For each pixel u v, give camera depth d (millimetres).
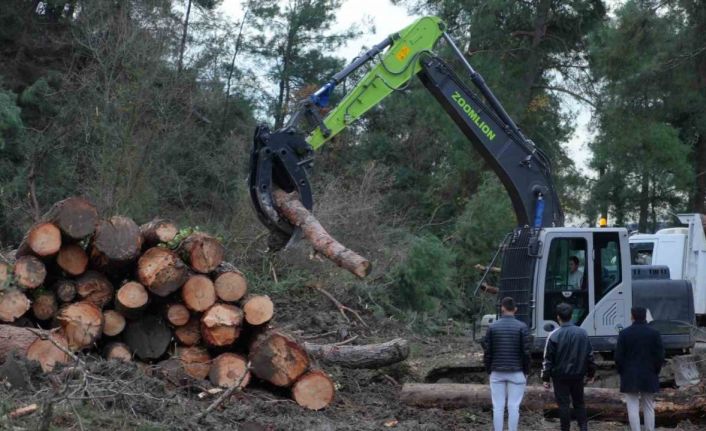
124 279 9797
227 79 32844
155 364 9750
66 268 9367
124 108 19750
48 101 23703
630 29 24625
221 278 9734
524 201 12508
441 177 28281
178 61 22156
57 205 9344
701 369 11547
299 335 14281
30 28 26516
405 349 11469
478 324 15141
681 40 24594
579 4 27219
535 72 28500
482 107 12477
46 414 6914
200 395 9203
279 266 17047
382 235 19062
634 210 40000
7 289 8992
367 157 29266
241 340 10039
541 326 11508
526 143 12578
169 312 9633
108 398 7984
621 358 10094
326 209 18781
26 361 8531
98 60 20828
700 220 19953
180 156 23531
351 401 10688
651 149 31031
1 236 19359
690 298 12344
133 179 19469
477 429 10250
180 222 21250
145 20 21500
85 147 20844
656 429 10898
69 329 9117
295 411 9492
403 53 12211
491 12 26609
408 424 9773
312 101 11625
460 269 20859
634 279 13484
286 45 35375
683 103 26469
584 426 9875
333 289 16875
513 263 11961
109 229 9328
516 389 9578
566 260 11688
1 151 21281
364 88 12000
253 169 10836
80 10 24250
